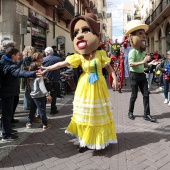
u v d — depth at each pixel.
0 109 5.57
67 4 19.45
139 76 5.96
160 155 4.00
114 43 11.53
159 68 8.47
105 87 4.21
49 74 6.42
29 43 12.47
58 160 3.86
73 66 4.18
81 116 4.08
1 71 4.39
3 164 3.72
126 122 5.93
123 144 4.48
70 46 22.62
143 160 3.82
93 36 4.02
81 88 4.13
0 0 10.41
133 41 5.79
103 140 4.01
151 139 4.74
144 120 6.09
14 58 4.44
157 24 23.34
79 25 4.11
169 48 20.23
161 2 21.48
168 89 8.20
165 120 6.10
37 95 5.16
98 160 3.84
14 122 5.86
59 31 18.75
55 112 6.79
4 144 4.50
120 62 10.98
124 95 10.32
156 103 8.38
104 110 4.09
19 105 7.66
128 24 5.87
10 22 10.44
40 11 14.09
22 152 4.16
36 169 3.57
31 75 4.11
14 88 4.55
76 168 3.59
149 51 30.25
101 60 4.20
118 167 3.59
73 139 4.77
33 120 5.91
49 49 6.55
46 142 4.62
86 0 29.16
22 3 11.29
